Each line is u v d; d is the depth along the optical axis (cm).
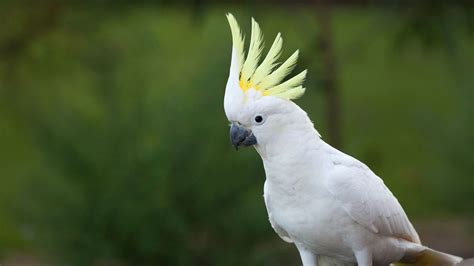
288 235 834
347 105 2175
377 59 2269
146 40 1628
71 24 1595
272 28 1581
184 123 1466
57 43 1639
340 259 824
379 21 1516
